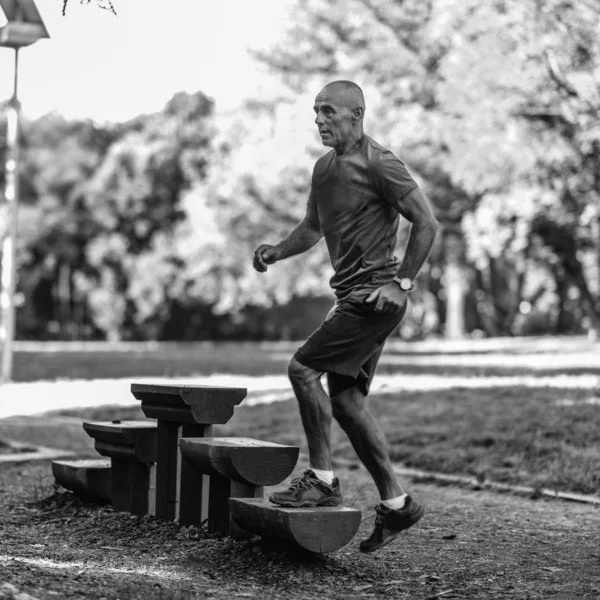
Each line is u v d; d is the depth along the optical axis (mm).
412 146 51406
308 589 10586
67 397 35656
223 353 70438
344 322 11008
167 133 114812
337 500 11242
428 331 112500
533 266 91250
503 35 38688
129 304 119188
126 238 117812
